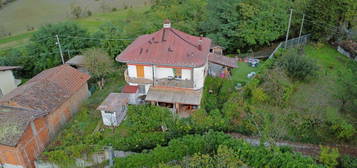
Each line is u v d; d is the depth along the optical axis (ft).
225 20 166.40
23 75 153.89
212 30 166.20
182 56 94.38
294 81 116.16
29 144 79.87
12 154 77.00
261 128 82.89
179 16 176.86
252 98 99.71
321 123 84.79
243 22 160.76
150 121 83.30
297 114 90.58
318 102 101.24
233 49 172.65
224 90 107.14
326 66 132.16
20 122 77.92
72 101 102.47
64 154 76.07
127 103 97.19
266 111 94.07
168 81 96.68
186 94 95.55
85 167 77.30
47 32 148.25
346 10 149.48
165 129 83.87
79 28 156.46
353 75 99.25
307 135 83.15
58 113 93.61
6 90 119.34
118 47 143.74
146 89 101.86
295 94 107.76
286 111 93.09
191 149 74.54
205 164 68.54
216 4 165.78
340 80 103.09
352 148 78.89
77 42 151.53
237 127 85.40
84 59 129.90
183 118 88.99
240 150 70.74
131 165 72.08
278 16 158.92
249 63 137.28
